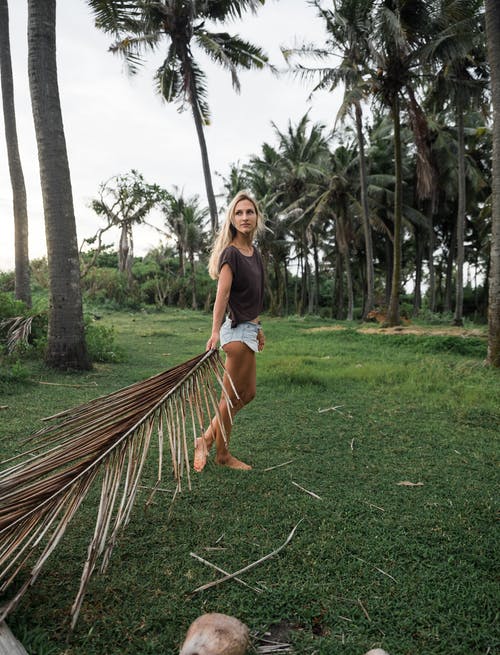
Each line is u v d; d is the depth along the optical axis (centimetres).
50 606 160
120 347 852
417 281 2755
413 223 2655
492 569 189
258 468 295
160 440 162
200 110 1755
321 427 389
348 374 631
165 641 146
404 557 196
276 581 179
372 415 430
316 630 155
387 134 2430
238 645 134
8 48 955
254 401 481
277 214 2617
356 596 171
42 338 709
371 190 2330
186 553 196
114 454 157
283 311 3459
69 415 166
